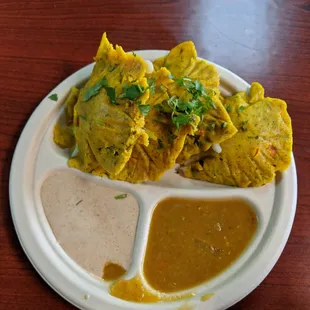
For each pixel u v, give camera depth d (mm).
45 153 318
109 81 293
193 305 290
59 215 308
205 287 299
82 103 305
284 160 313
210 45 370
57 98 327
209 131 302
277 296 308
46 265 290
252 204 319
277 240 307
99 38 360
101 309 286
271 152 312
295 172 326
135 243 306
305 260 317
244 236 312
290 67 369
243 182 316
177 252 305
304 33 382
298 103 357
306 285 312
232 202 321
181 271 302
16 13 360
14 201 301
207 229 312
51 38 355
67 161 317
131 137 277
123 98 281
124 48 361
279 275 312
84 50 355
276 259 305
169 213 315
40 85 342
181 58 321
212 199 319
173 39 368
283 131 313
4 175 317
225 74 343
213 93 308
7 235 305
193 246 307
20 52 349
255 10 385
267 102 321
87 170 313
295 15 386
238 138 311
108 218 310
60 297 296
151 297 294
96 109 290
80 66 351
